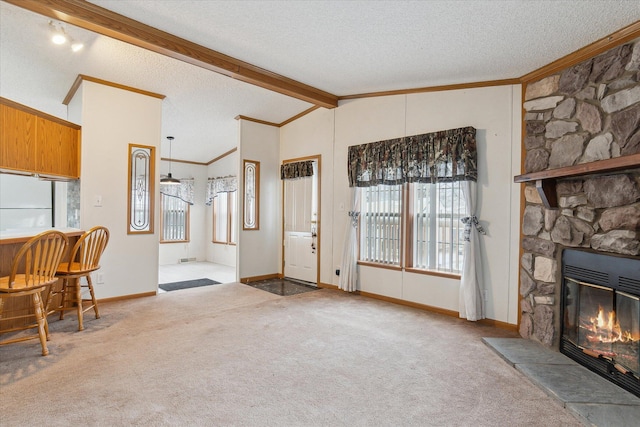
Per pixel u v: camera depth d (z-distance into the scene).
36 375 2.41
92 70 4.01
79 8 2.61
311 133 5.54
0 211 4.59
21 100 4.87
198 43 3.21
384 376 2.48
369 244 4.80
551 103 3.17
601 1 2.23
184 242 8.20
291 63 3.63
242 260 5.68
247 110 5.46
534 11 2.41
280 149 6.19
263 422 1.93
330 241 5.25
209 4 2.58
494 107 3.68
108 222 4.33
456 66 3.44
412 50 3.18
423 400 2.18
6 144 3.22
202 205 8.48
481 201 3.74
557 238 2.96
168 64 3.91
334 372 2.53
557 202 2.98
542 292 3.09
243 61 3.61
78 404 2.06
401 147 4.31
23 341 2.88
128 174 4.48
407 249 4.32
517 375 2.53
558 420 1.99
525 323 3.24
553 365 2.62
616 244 2.47
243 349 2.92
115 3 2.61
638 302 2.24
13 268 2.56
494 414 2.04
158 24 2.88
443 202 4.06
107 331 3.30
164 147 7.18
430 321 3.72
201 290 5.09
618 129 2.56
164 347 2.93
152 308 4.09
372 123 4.70
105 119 4.29
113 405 2.06
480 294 3.68
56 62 3.81
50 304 3.69
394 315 3.92
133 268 4.55
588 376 2.44
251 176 5.85
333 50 3.28
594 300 2.60
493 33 2.75
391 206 4.53
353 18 2.69
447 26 2.70
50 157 3.72
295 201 5.91
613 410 2.02
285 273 6.08
